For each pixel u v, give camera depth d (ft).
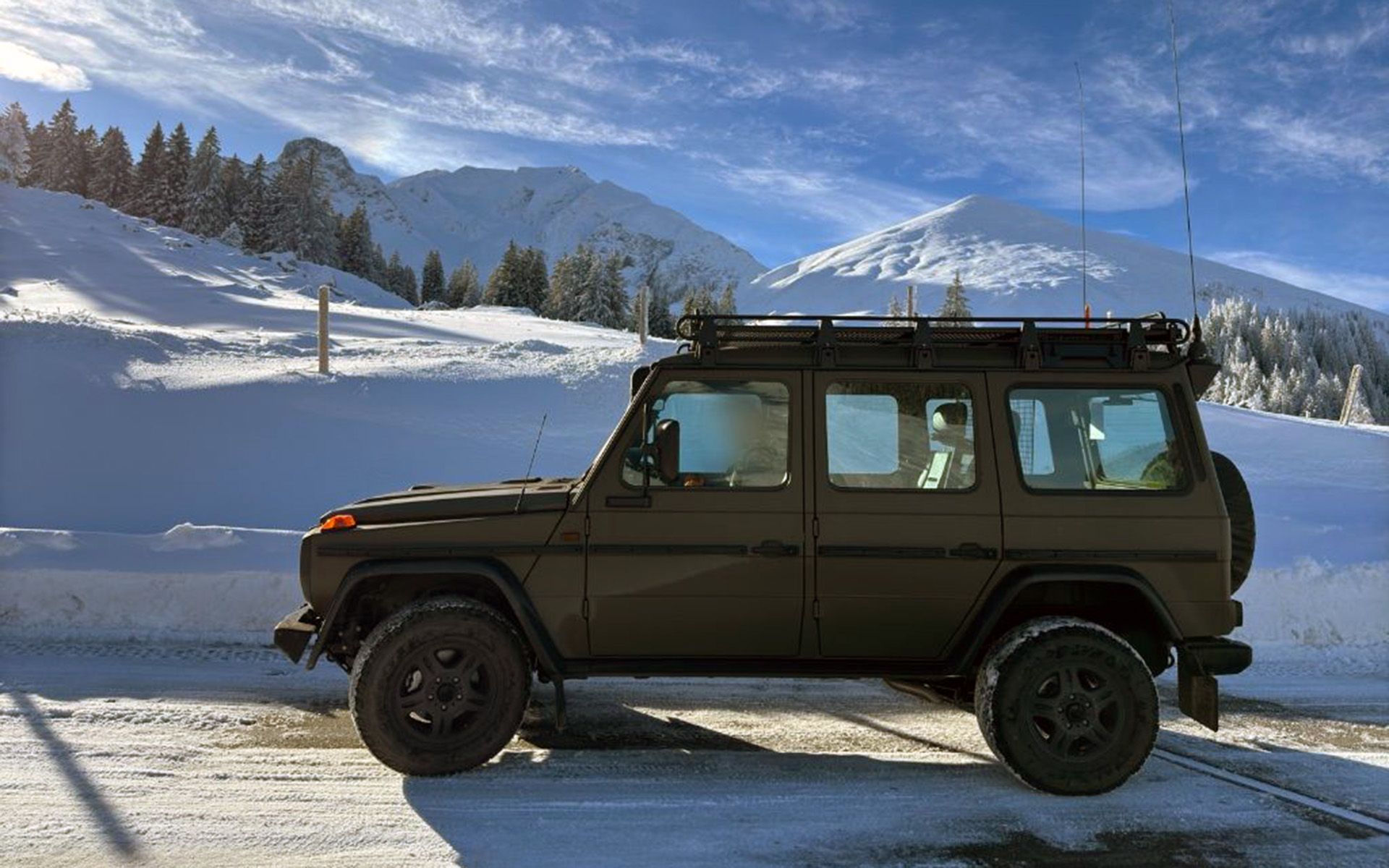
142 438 40.65
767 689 20.85
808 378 15.58
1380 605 26.99
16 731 16.19
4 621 23.40
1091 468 15.53
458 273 410.31
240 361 55.57
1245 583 27.53
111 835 12.31
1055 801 14.48
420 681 14.71
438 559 15.03
